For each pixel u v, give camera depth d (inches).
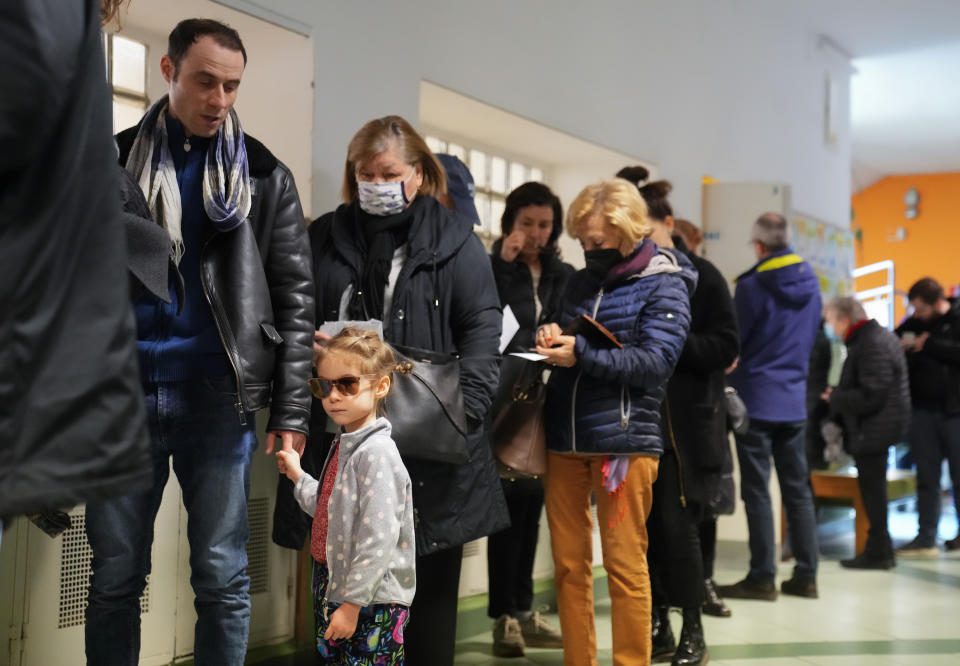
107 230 41.4
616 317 107.2
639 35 200.4
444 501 92.6
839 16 282.0
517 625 130.0
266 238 83.1
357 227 98.7
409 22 140.9
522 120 167.9
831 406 214.1
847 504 232.7
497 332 99.3
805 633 147.0
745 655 133.1
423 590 94.2
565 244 201.3
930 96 382.0
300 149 124.7
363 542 75.0
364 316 95.3
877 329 210.5
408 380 89.5
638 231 107.9
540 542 159.9
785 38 274.4
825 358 228.7
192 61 74.7
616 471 104.6
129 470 40.4
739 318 175.5
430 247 96.7
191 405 78.1
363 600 73.9
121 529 76.8
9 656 92.0
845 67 320.5
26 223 38.3
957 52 321.4
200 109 75.8
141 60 122.7
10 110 36.5
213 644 78.6
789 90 276.4
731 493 146.5
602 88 187.8
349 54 130.5
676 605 123.3
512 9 162.9
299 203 86.7
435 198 102.0
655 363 102.3
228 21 118.7
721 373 126.8
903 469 317.1
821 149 299.6
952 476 231.6
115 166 42.5
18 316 37.8
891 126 436.5
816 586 178.5
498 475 102.0
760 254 177.0
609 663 126.9
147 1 113.3
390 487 76.4
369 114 133.8
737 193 221.6
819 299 177.8
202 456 78.5
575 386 106.7
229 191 77.9
